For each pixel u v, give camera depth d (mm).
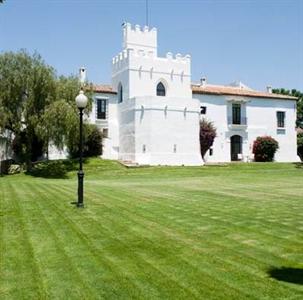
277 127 52500
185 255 7664
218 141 49250
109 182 26453
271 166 40562
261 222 10766
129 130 44000
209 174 34250
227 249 8055
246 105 51062
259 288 5965
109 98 47656
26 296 5797
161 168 37250
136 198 15977
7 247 8250
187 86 48250
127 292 5883
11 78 35656
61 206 13625
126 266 7035
